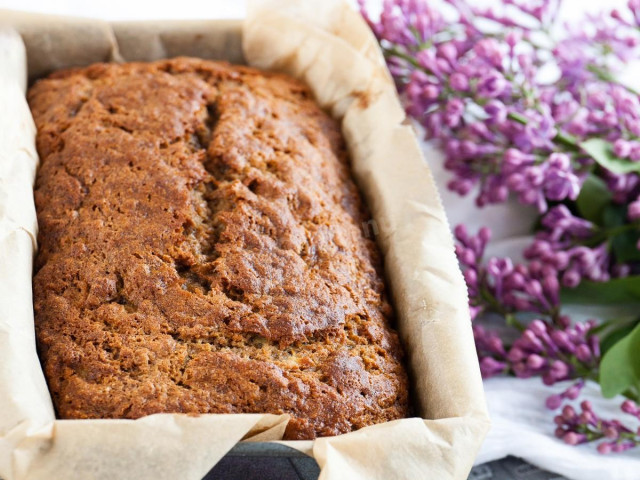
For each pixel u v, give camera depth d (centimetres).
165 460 28
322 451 28
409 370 34
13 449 28
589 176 44
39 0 50
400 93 45
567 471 37
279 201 36
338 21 43
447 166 44
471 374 31
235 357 32
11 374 30
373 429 29
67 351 32
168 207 35
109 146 37
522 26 45
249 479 30
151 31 43
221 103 39
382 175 39
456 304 34
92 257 34
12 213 34
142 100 39
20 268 33
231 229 35
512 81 43
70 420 28
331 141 41
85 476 28
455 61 43
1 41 39
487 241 43
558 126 44
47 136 38
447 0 45
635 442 38
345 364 33
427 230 36
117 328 32
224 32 44
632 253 44
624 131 42
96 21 42
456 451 30
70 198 36
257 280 34
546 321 44
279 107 40
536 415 40
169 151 37
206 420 29
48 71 42
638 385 38
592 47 45
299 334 33
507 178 43
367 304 35
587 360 40
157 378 31
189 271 34
